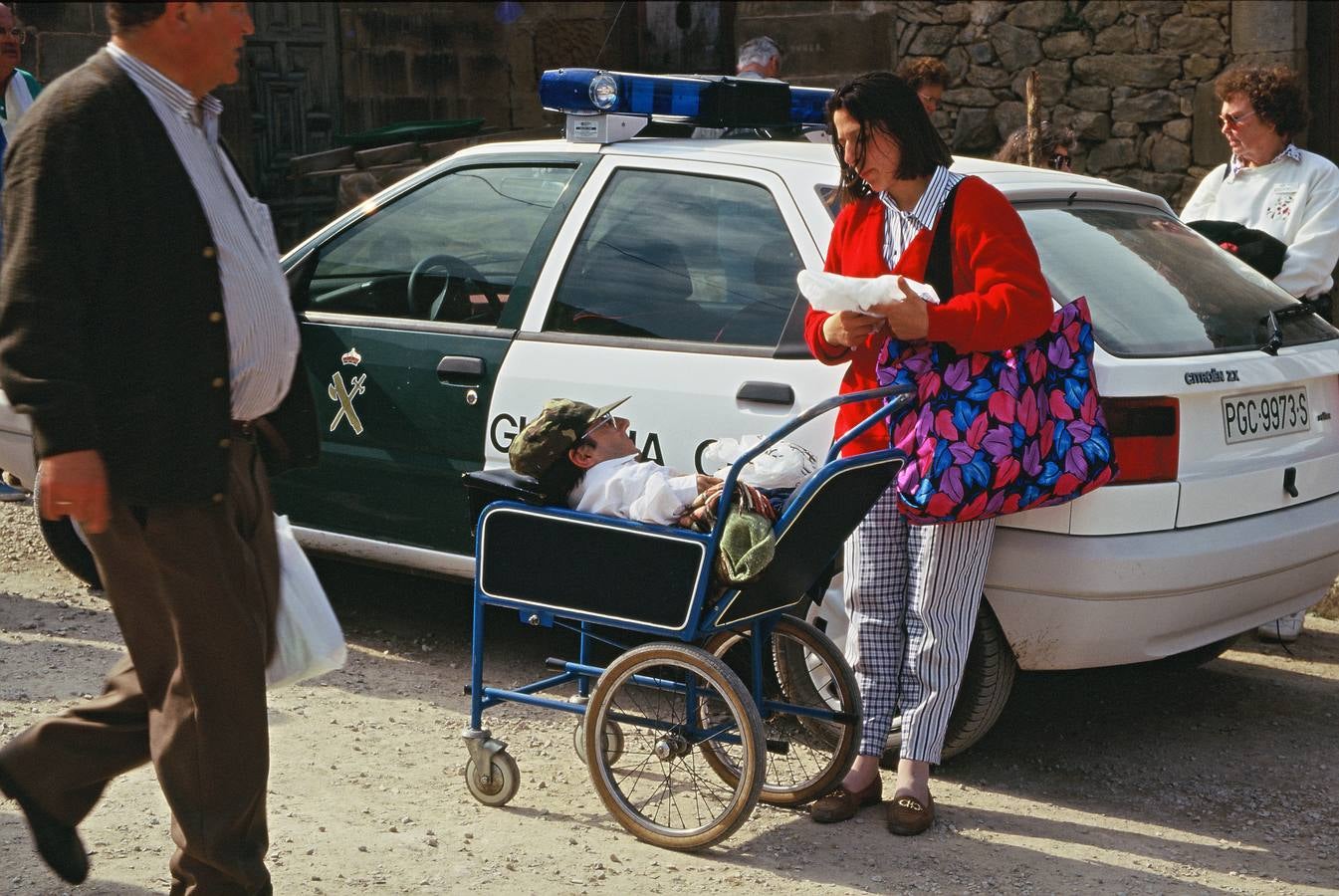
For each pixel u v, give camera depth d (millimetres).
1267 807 4094
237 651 2801
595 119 4824
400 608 5715
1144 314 4152
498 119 12164
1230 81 5754
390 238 5156
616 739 4066
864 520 3834
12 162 2584
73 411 2539
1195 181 9117
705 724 4109
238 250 2785
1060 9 9398
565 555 3650
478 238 4957
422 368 4840
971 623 3793
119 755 2947
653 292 4527
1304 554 4262
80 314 2586
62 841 2953
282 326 2895
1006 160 6559
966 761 4395
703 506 3512
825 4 10250
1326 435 4527
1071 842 3795
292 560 3082
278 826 3684
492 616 5637
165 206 2646
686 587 3504
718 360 4305
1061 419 3670
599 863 3551
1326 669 5324
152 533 2715
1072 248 4301
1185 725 4742
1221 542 3988
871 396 3486
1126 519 3852
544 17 11758
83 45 9594
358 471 5016
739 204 4465
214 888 2854
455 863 3516
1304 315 4660
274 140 11086
